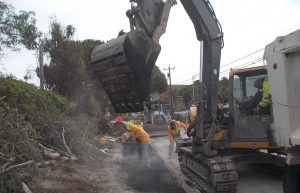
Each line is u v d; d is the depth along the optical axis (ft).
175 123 53.42
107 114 89.25
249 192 31.09
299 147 17.17
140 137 41.55
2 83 39.73
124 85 25.98
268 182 34.24
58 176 32.40
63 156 40.98
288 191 18.26
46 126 42.14
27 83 46.44
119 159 45.70
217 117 33.04
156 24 27.53
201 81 32.68
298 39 16.07
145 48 26.18
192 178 36.42
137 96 25.91
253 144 32.81
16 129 28.68
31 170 26.71
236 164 33.45
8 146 27.66
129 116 96.02
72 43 79.66
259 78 34.47
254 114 32.96
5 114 30.60
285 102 17.10
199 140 33.53
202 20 31.68
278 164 32.60
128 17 27.55
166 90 223.92
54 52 78.23
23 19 43.60
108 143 57.21
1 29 42.37
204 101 32.71
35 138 35.01
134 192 31.27
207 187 32.32
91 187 31.78
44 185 29.17
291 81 16.88
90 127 51.88
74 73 78.95
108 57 25.75
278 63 17.28
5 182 24.56
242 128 33.17
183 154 41.78
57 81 78.23
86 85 80.23
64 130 44.19
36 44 45.06
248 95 34.81
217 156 32.48
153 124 133.39
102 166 42.19
